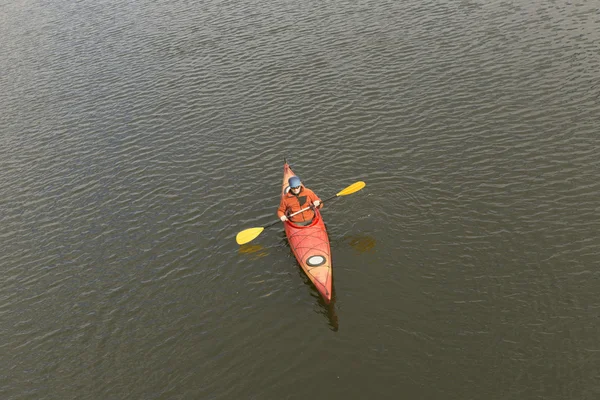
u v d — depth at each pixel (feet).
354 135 60.49
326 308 40.01
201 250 47.37
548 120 57.21
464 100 63.36
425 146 56.65
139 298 43.21
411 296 39.91
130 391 35.91
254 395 34.60
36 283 46.19
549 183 48.55
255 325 39.52
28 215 55.31
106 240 50.11
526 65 67.92
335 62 76.79
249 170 57.52
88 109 75.15
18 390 36.99
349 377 34.86
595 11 77.61
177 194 55.26
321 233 45.14
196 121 68.33
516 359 34.37
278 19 94.32
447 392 33.12
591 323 35.76
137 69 84.38
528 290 38.83
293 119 65.41
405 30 82.58
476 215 46.37
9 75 88.89
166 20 102.12
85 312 42.57
